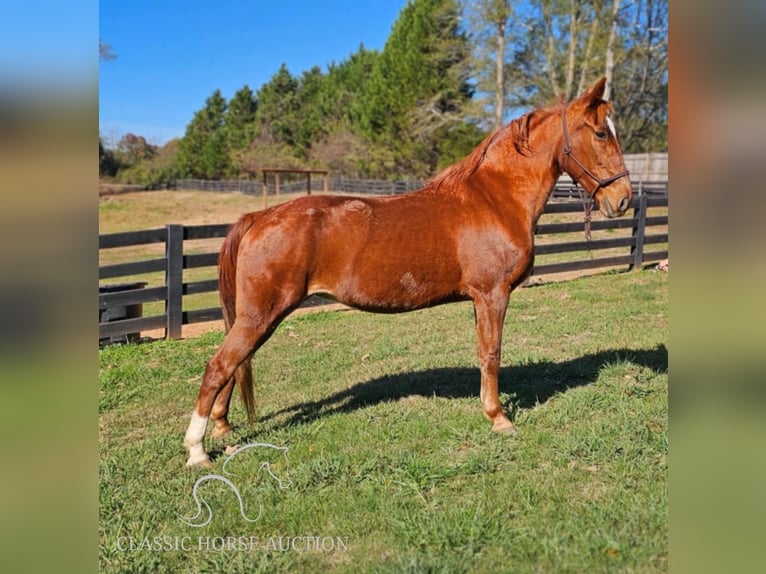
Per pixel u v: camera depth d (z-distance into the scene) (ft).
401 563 8.59
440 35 123.24
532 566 8.47
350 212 12.07
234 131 199.82
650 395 14.79
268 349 21.31
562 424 13.29
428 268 12.32
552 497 10.16
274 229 11.76
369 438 12.98
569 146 12.76
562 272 34.30
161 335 24.70
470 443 12.65
